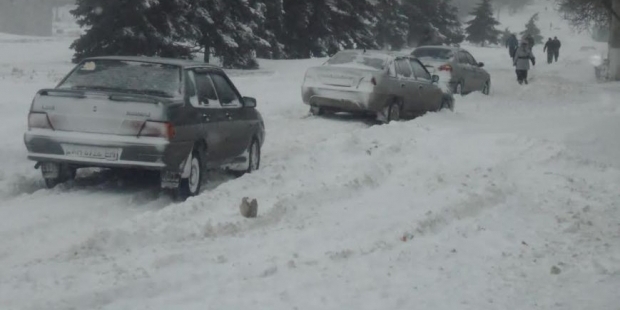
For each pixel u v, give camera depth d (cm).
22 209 1538
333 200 1689
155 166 1616
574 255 1357
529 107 3941
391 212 1587
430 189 1759
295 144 2514
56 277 1125
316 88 3019
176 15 5650
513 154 2089
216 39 6003
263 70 5928
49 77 4119
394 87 3050
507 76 6322
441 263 1295
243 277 1181
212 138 1803
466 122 3000
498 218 1581
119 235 1320
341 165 1969
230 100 1967
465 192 1717
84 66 1802
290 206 1594
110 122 1616
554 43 8544
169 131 1612
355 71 2972
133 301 1064
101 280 1116
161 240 1352
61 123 1636
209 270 1200
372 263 1273
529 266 1296
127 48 5488
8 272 1141
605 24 6725
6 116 2683
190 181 1720
